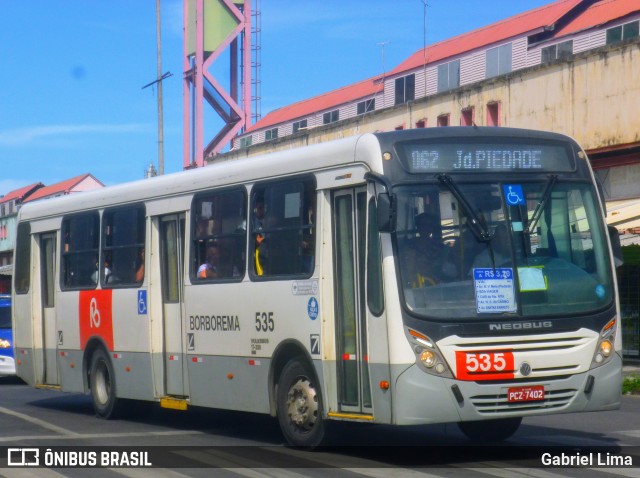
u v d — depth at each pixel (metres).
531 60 45.44
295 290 11.43
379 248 10.12
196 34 59.53
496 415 9.87
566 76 32.69
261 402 12.02
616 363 10.43
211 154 62.41
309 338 11.19
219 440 12.76
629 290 23.88
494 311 9.98
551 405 10.07
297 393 11.45
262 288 11.99
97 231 16.02
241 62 66.00
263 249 12.08
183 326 13.68
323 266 11.00
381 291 10.05
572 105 32.44
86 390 16.22
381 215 9.78
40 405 18.30
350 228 10.78
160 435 13.42
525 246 10.27
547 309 10.16
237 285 12.46
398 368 9.81
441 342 9.77
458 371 9.76
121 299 15.15
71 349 16.61
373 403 10.14
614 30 41.12
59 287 17.05
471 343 9.85
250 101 66.06
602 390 10.30
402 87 54.16
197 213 13.49
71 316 16.62
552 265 10.34
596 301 10.42
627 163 30.55
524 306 10.09
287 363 11.59
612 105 30.94
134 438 13.10
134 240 14.95
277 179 11.91
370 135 10.52
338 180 10.85
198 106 58.88
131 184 15.27
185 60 61.03
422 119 39.81
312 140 47.50
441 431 13.20
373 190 10.26
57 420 15.59
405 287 9.91
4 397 20.09
